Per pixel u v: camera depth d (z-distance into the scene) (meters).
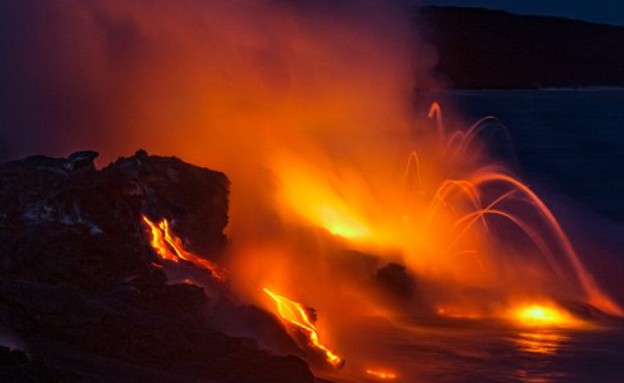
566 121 73.31
